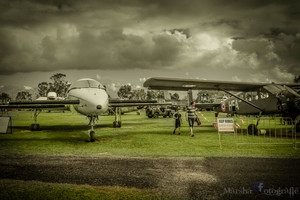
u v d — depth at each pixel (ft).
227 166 14.87
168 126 46.68
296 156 17.75
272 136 30.22
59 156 18.01
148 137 29.53
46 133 35.45
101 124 53.42
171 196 10.01
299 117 27.78
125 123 55.83
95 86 32.14
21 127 47.44
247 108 37.32
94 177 12.64
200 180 12.14
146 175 13.02
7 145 23.63
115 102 42.19
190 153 19.13
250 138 28.22
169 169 14.24
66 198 9.71
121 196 9.98
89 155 18.39
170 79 31.04
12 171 13.71
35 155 18.39
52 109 41.47
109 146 22.81
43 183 11.60
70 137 30.45
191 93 37.58
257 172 13.52
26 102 34.01
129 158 17.29
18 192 10.31
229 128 22.09
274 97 31.14
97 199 9.64
